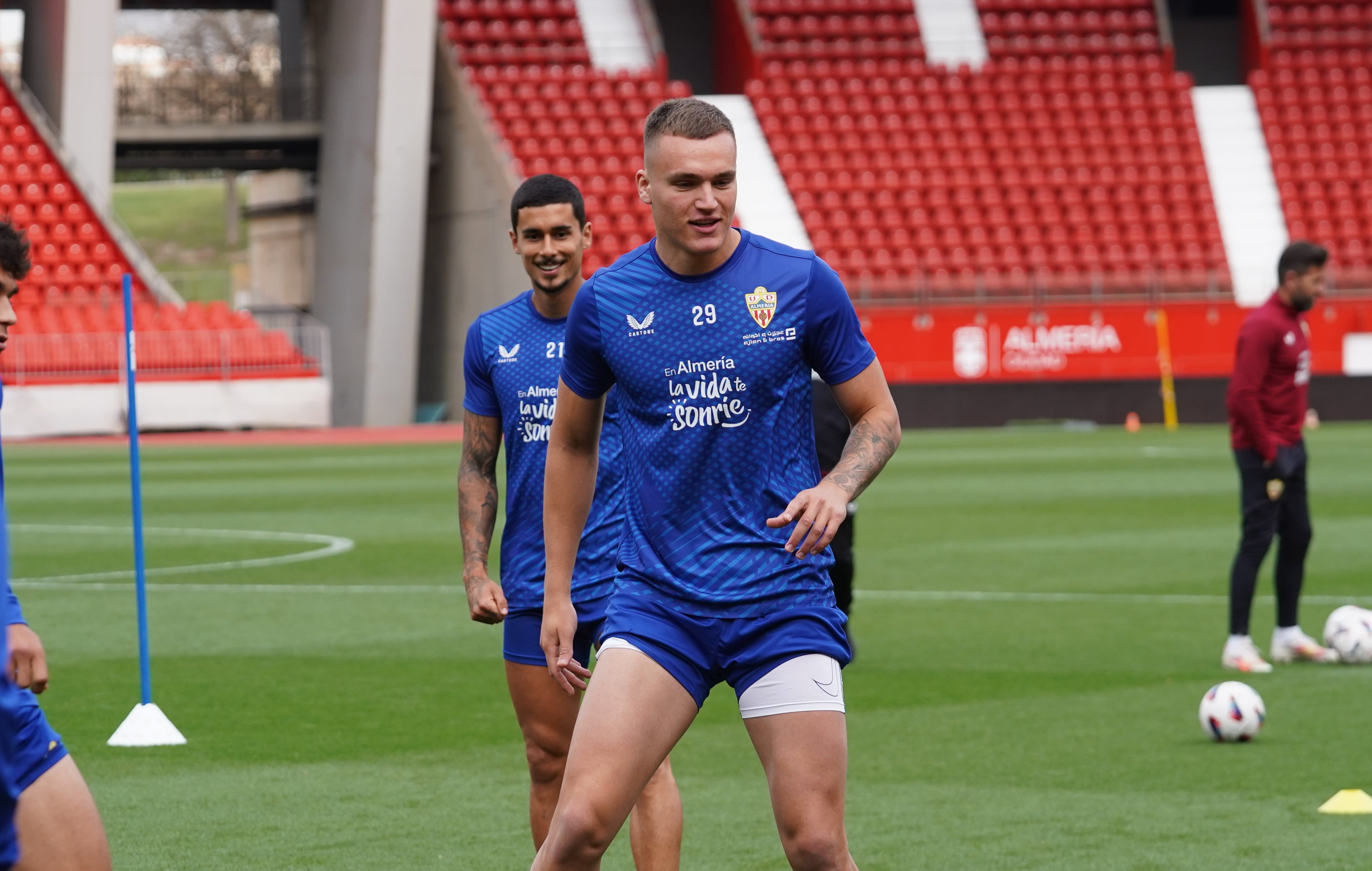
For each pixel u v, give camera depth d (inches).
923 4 4436.5
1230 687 787.4
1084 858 597.6
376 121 3634.4
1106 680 950.4
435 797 694.5
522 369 566.9
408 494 2181.3
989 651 1045.8
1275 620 1171.9
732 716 871.7
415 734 815.7
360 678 965.8
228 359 3528.5
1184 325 3828.7
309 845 620.7
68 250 3609.7
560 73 4047.7
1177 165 4215.1
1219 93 4355.3
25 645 432.5
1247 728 778.8
